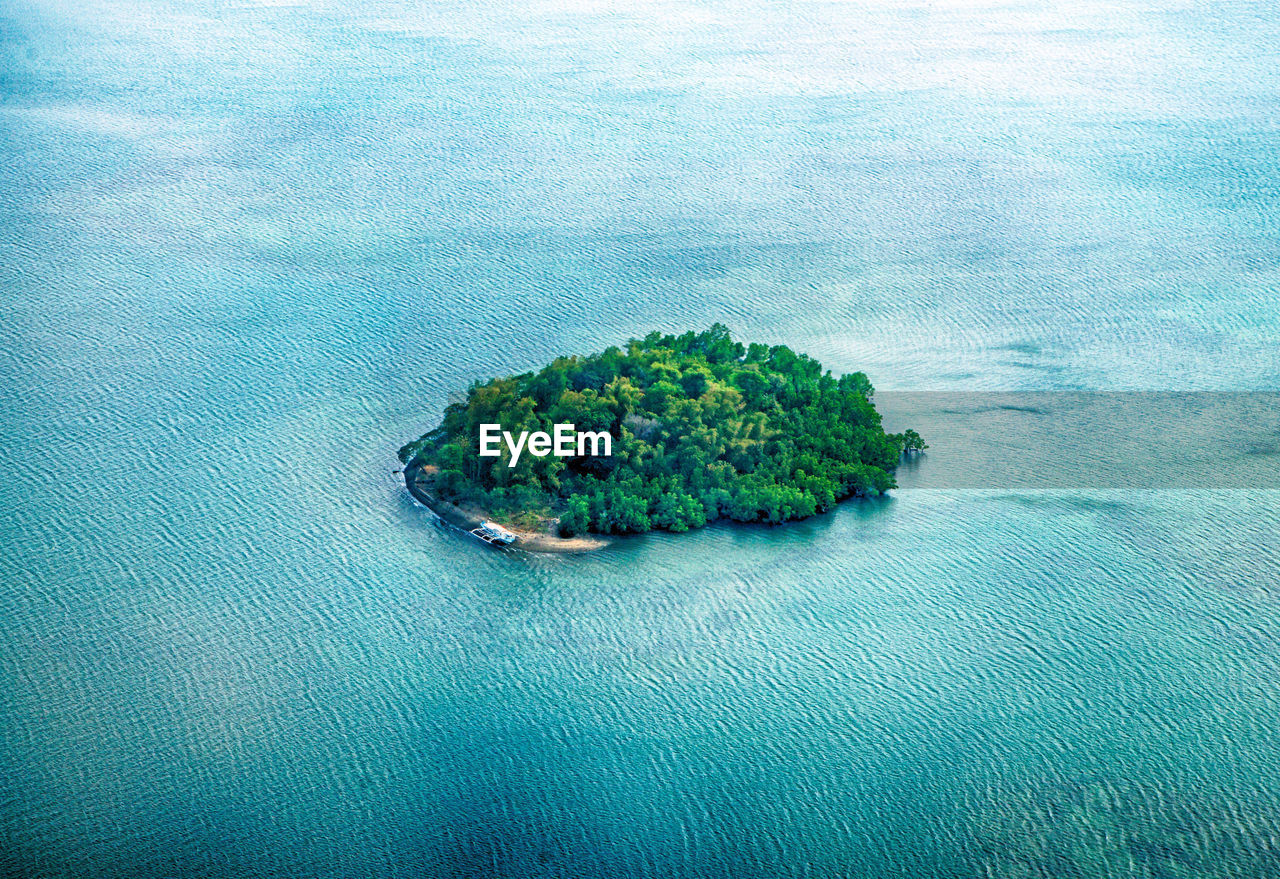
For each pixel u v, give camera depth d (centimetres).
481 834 15412
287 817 15638
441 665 17962
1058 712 16975
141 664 17950
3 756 16488
